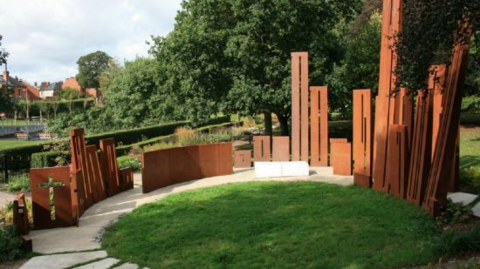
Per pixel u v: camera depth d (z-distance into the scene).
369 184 10.45
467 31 6.18
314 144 14.44
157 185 11.73
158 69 25.42
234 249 6.42
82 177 9.31
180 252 6.43
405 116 9.28
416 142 8.68
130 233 7.53
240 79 18.58
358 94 10.91
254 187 10.98
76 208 8.41
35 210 8.09
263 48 19.25
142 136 25.41
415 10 6.61
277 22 18.02
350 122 31.08
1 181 14.39
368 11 30.77
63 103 57.84
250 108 18.39
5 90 27.77
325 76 18.62
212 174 13.35
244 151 14.94
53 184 8.48
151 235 7.34
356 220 7.59
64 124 30.58
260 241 6.72
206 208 8.98
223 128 31.17
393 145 9.42
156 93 33.72
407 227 7.09
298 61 14.09
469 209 7.72
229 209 8.77
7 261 6.40
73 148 9.07
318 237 6.75
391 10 9.54
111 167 11.20
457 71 7.64
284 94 17.86
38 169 8.12
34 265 6.15
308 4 18.33
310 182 11.42
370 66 22.11
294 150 14.30
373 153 10.59
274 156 14.52
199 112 20.09
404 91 9.15
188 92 20.50
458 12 5.69
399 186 9.22
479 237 5.83
